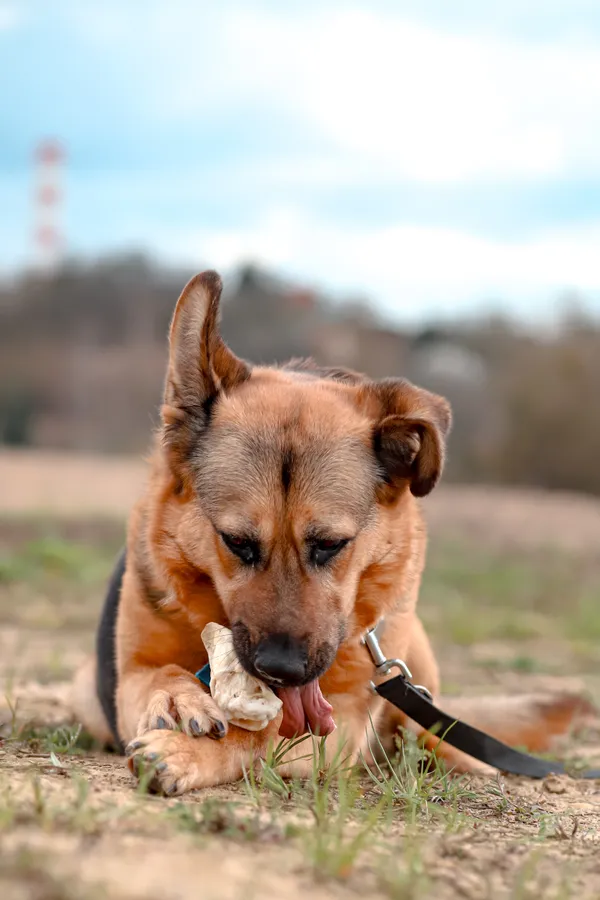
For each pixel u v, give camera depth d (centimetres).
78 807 122
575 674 254
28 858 112
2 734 160
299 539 147
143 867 115
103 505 554
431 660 176
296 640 143
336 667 154
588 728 193
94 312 1408
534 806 146
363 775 154
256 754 142
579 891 122
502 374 1003
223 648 144
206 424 153
